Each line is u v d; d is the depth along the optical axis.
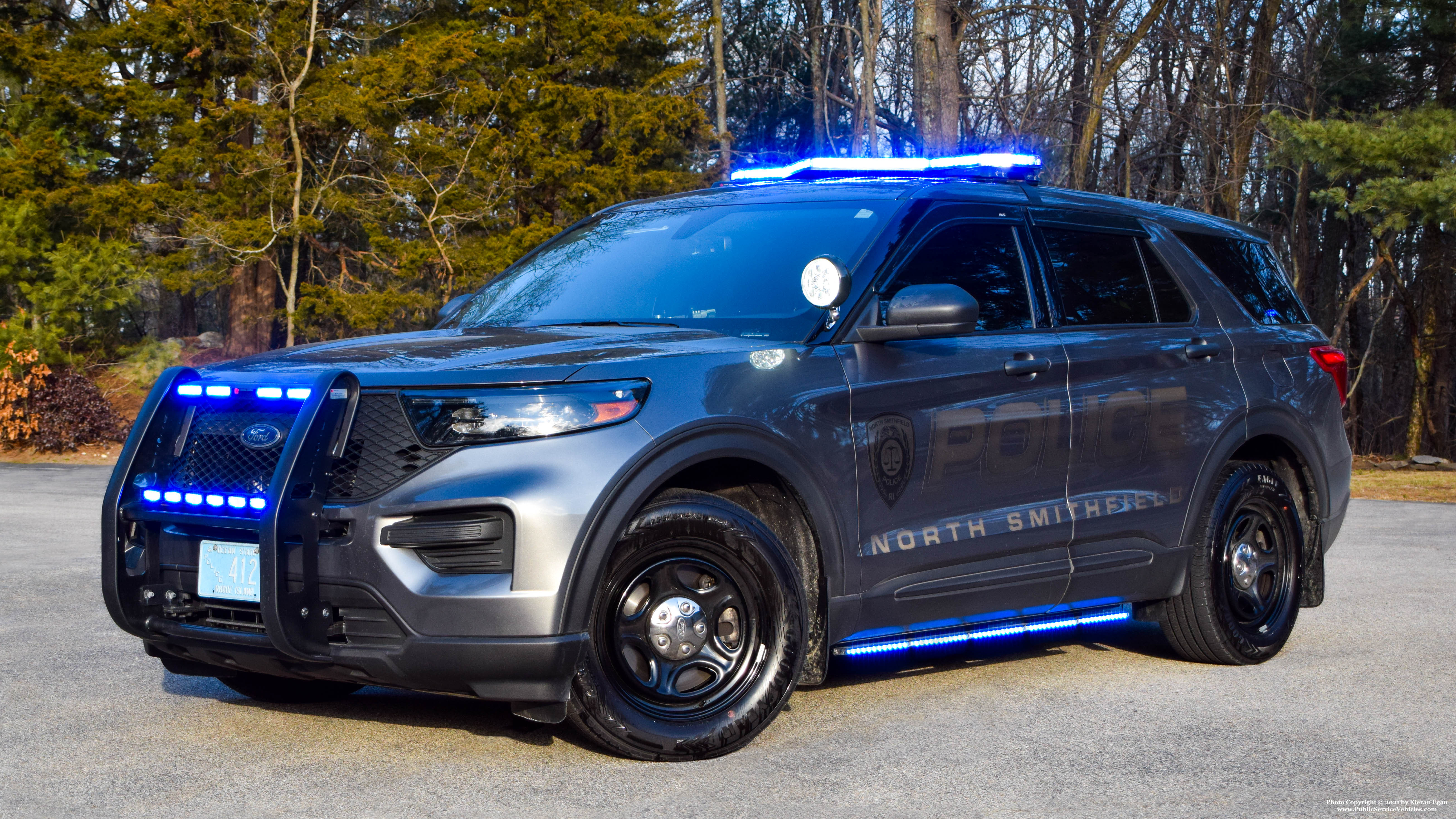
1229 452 5.39
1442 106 28.25
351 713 4.41
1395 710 4.62
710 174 33.28
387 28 32.53
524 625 3.50
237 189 27.34
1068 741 4.16
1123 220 5.43
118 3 34.78
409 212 28.59
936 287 4.25
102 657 5.31
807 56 38.94
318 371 3.74
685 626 3.82
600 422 3.65
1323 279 38.59
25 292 23.91
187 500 3.71
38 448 20.81
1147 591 5.16
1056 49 29.84
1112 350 5.01
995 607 4.70
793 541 4.18
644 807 3.41
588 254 5.17
